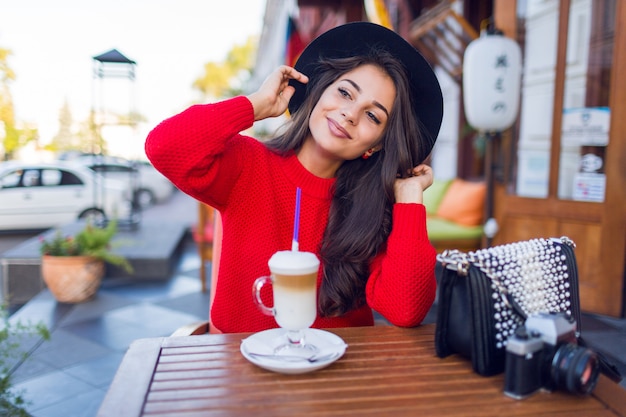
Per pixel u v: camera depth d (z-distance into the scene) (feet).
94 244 14.28
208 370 3.18
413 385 3.06
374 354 3.54
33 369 9.51
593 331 10.68
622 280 11.46
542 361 2.98
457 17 16.17
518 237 13.47
